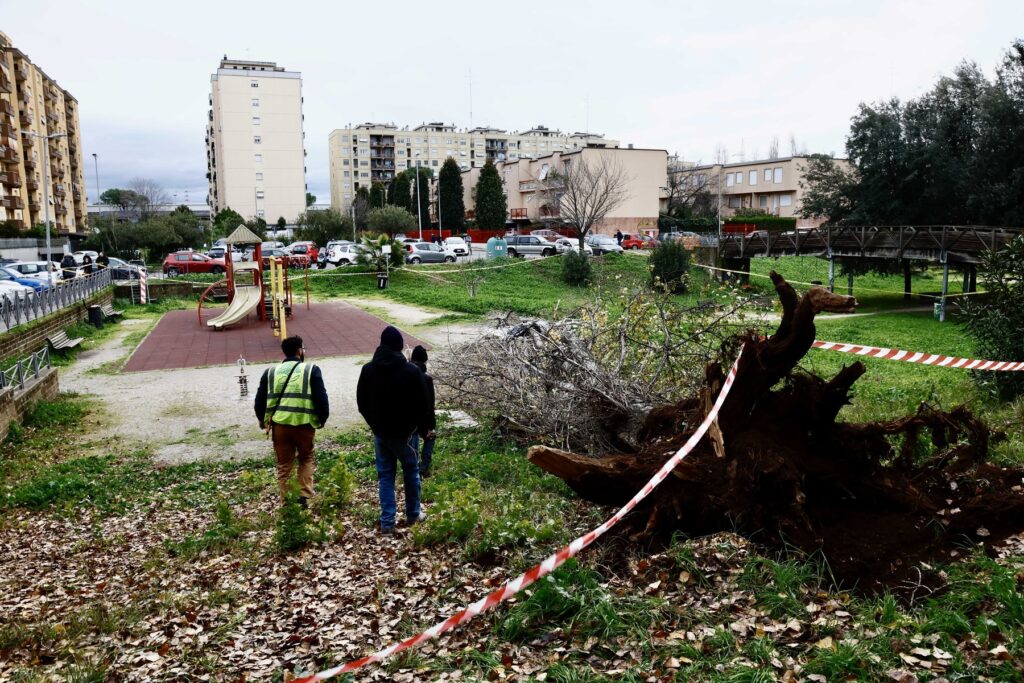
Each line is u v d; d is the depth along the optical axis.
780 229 62.47
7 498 8.05
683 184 74.44
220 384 15.08
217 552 6.03
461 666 3.68
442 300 29.47
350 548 5.71
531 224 73.25
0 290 23.70
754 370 4.76
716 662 3.39
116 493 8.29
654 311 9.55
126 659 4.17
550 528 5.14
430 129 130.38
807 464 4.69
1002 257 9.59
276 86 97.25
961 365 5.61
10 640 4.54
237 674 3.89
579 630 3.83
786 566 4.06
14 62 58.38
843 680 3.13
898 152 32.06
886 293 34.03
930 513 4.55
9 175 55.91
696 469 4.69
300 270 41.12
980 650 3.29
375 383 5.84
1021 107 29.09
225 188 96.81
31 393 12.04
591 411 7.76
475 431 9.82
